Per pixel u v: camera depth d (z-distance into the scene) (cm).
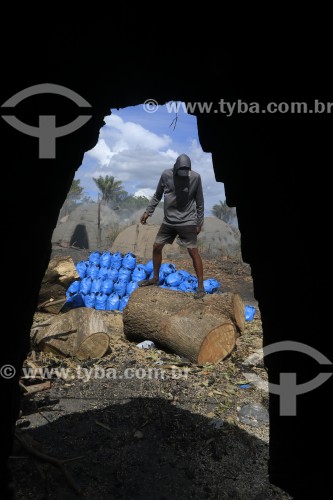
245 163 208
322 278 169
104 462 338
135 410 414
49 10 155
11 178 169
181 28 180
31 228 196
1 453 207
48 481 313
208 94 207
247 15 164
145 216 627
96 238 1933
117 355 552
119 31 178
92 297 771
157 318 564
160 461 343
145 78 211
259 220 208
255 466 344
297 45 159
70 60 180
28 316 221
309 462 192
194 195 600
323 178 160
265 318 220
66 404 423
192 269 1252
